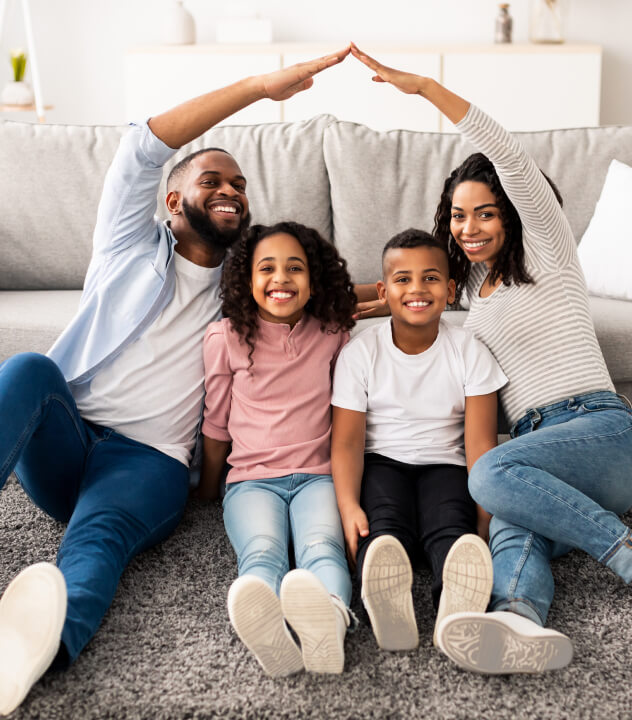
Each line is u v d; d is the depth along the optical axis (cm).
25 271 224
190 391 160
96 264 162
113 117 458
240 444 157
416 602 135
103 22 446
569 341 155
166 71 401
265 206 219
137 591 138
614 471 139
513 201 153
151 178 156
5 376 131
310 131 223
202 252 166
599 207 216
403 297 151
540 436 140
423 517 143
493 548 134
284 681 115
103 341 157
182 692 113
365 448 158
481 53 398
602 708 110
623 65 447
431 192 218
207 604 135
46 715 108
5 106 412
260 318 160
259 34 408
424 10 445
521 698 112
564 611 132
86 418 158
